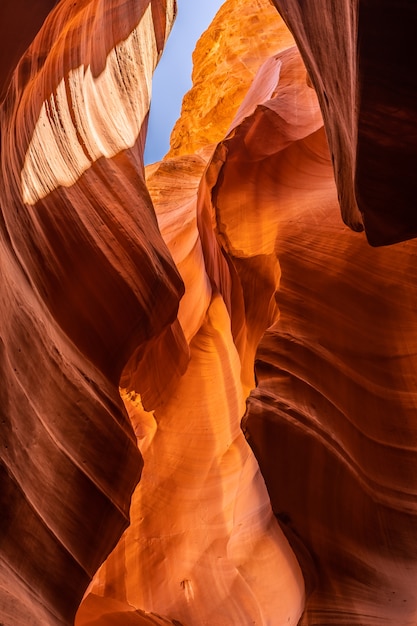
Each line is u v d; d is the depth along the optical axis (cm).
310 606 654
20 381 531
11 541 496
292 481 670
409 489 663
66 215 710
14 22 392
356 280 756
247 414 684
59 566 548
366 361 716
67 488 580
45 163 702
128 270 757
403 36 328
